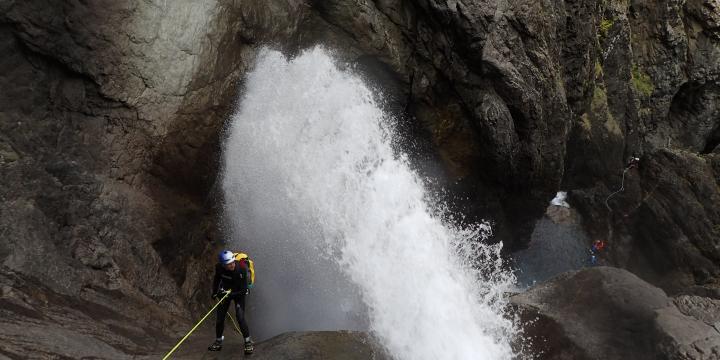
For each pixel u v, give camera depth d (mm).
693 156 20562
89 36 9438
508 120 16391
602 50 22828
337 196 13828
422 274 12328
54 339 6883
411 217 14141
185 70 10922
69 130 9469
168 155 10906
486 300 11133
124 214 9797
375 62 14906
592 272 10531
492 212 18422
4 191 8234
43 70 9211
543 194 18906
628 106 24625
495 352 9750
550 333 9633
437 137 16594
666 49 26188
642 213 21156
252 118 12617
